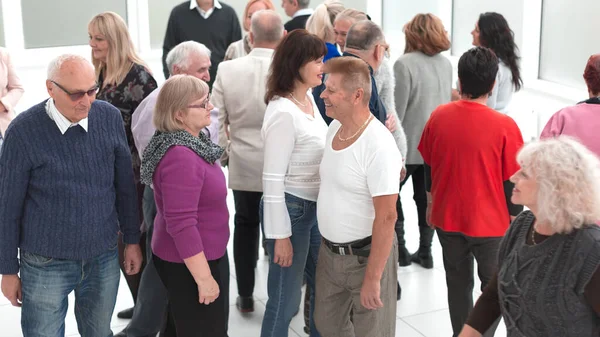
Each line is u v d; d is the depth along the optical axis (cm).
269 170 322
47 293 303
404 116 462
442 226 353
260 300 450
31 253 300
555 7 652
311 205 334
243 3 828
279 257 328
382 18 890
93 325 326
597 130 325
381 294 305
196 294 303
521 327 225
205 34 700
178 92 288
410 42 461
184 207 286
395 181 287
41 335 307
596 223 214
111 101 395
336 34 457
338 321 327
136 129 373
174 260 300
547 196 210
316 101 383
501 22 470
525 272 220
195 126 294
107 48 396
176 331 316
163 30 841
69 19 799
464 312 364
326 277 317
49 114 292
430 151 356
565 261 212
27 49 789
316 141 325
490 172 338
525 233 226
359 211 297
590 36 618
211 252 301
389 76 407
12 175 289
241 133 405
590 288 207
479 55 336
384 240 288
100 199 306
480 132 337
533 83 672
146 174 295
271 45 405
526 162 218
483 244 346
